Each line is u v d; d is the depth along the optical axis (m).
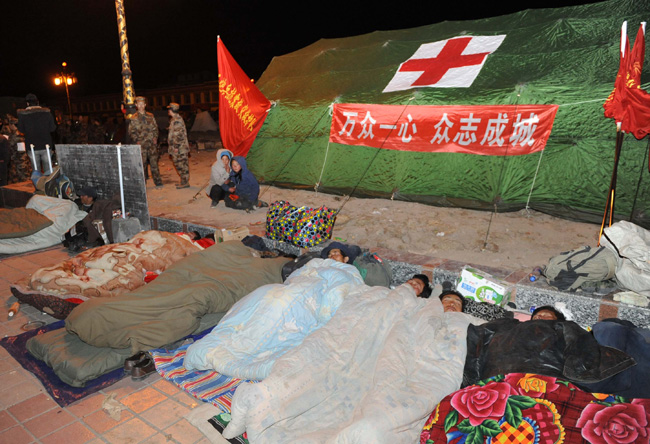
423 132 6.68
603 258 3.74
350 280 3.88
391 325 3.26
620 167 5.61
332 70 8.22
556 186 6.00
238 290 4.22
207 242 5.21
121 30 8.30
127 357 3.48
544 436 2.25
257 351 3.33
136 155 6.38
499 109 6.16
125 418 2.98
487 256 4.81
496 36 7.16
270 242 5.55
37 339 3.68
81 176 7.30
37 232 6.37
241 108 8.20
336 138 7.48
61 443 2.76
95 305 3.56
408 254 4.84
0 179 10.47
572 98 5.82
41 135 9.55
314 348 2.90
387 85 7.21
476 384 2.58
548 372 2.65
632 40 5.86
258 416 2.51
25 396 3.23
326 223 5.27
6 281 5.31
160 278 4.16
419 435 2.54
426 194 6.85
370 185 7.34
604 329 3.07
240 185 6.93
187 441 2.76
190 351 3.35
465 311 3.77
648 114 4.09
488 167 6.36
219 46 7.91
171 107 8.70
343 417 2.66
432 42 7.73
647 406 2.40
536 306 3.94
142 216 6.60
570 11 7.11
